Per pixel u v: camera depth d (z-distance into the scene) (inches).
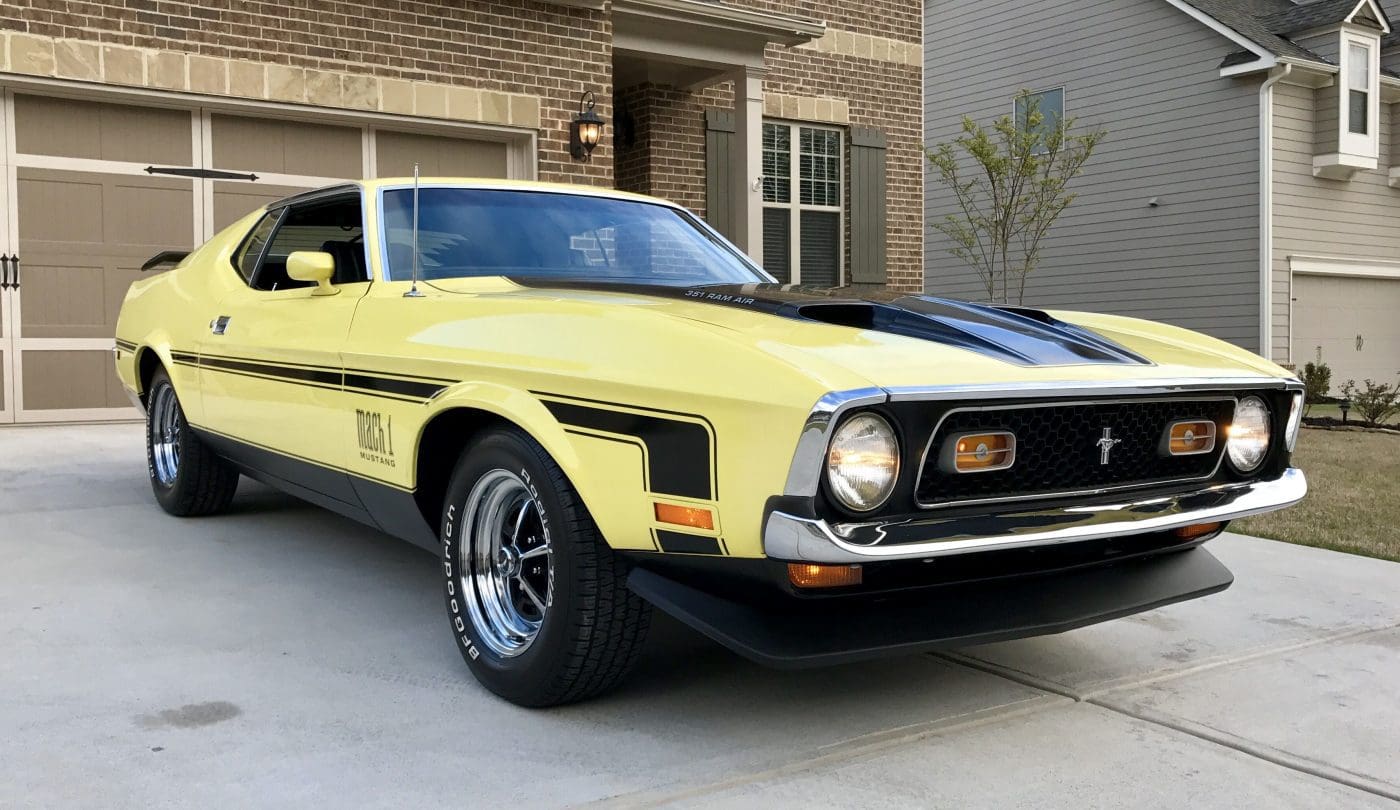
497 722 103.0
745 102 411.5
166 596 143.2
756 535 85.8
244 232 176.9
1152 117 703.1
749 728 102.8
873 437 85.9
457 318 115.0
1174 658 127.4
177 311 182.2
